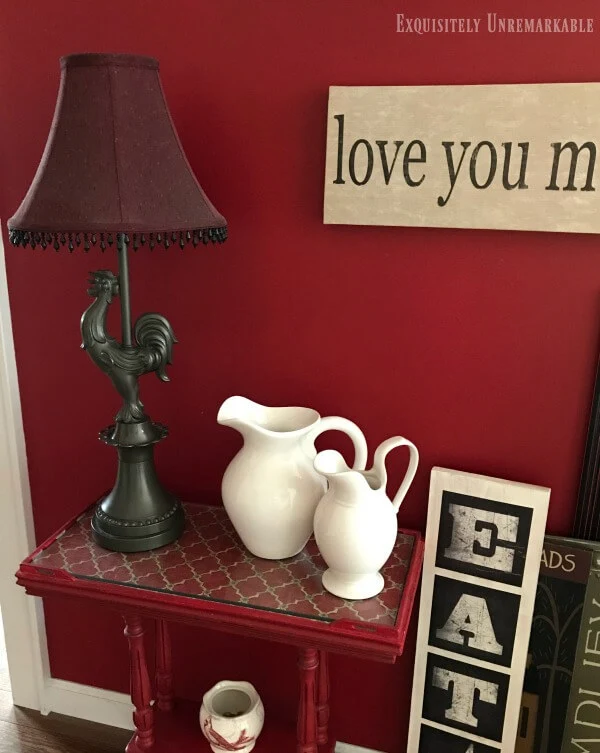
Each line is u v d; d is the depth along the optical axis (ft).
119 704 5.14
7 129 4.10
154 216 3.07
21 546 4.87
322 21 3.53
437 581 4.09
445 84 3.44
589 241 3.46
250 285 4.03
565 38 3.26
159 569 3.68
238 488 3.59
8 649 5.21
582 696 3.97
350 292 3.88
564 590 3.86
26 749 4.97
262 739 4.35
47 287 4.35
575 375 3.67
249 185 3.87
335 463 3.40
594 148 3.24
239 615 3.35
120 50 3.84
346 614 3.32
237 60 3.70
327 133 3.58
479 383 3.83
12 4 3.90
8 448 4.66
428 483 4.08
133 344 3.72
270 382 4.17
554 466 3.83
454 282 3.71
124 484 3.87
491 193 3.43
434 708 4.30
